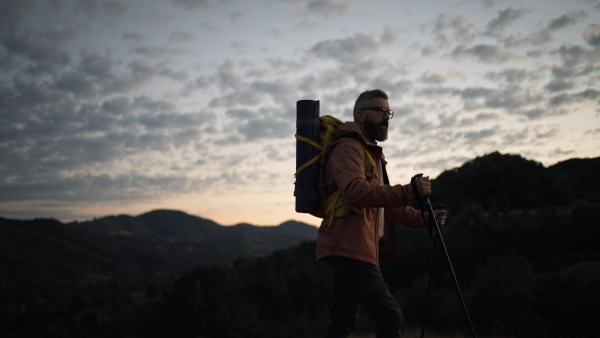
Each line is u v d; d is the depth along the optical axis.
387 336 2.48
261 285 77.75
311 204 2.64
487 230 74.25
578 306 20.28
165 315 46.00
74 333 94.12
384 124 2.75
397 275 63.56
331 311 2.82
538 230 67.75
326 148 2.64
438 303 23.73
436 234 2.54
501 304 22.31
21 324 123.56
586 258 52.62
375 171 2.62
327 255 2.57
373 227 2.59
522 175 121.06
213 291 46.84
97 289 155.50
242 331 44.53
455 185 127.50
